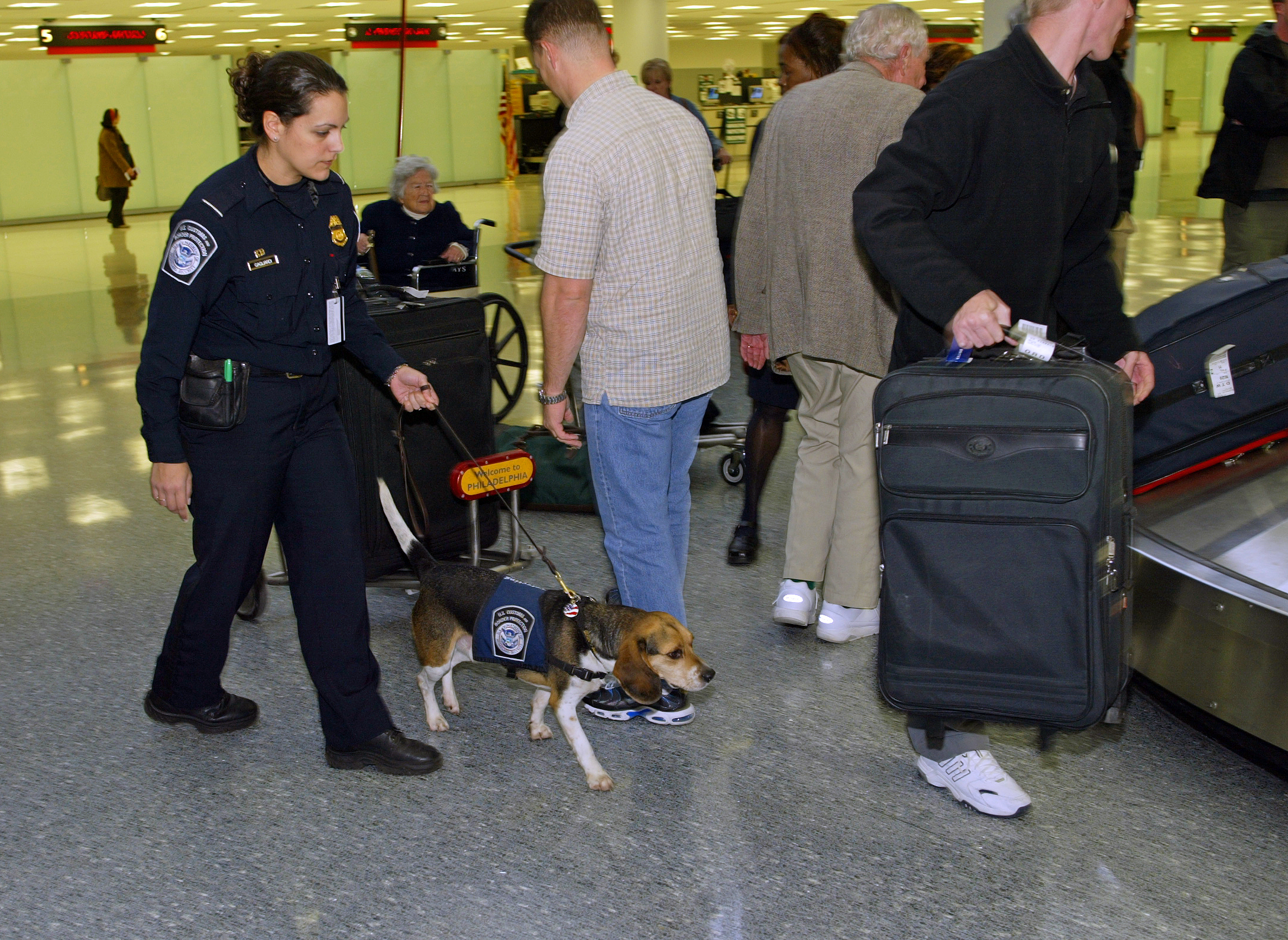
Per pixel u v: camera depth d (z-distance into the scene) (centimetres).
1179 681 297
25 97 2427
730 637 385
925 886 254
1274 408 354
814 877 258
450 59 2947
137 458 616
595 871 263
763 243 385
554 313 287
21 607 426
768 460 443
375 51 2827
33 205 2475
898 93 336
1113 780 293
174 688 320
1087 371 215
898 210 224
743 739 321
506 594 302
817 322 348
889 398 223
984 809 278
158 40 2370
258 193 265
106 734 332
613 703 329
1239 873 255
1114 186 251
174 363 269
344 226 284
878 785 296
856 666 363
